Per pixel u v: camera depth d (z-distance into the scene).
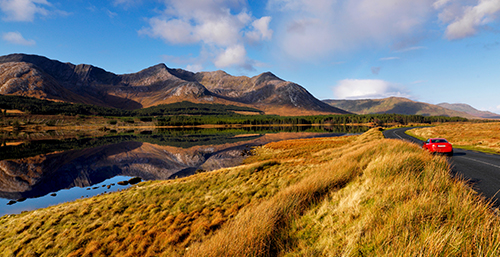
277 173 16.62
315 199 7.09
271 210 6.26
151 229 11.14
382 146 15.70
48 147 64.38
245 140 80.50
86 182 29.47
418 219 3.99
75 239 11.19
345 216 5.00
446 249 3.22
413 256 3.17
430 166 6.98
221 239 5.35
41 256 10.25
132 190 18.52
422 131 53.22
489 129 44.47
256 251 4.69
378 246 3.70
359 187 6.54
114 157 52.00
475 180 9.02
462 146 26.89
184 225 10.96
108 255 9.64
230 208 11.83
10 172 35.50
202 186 17.09
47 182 29.48
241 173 18.23
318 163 18.98
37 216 14.71
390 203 4.81
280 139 78.50
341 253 3.84
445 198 4.58
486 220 3.53
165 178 32.34
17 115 174.00
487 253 3.01
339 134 91.06
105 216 13.54
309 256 4.12
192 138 98.50
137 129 180.00
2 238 12.58
